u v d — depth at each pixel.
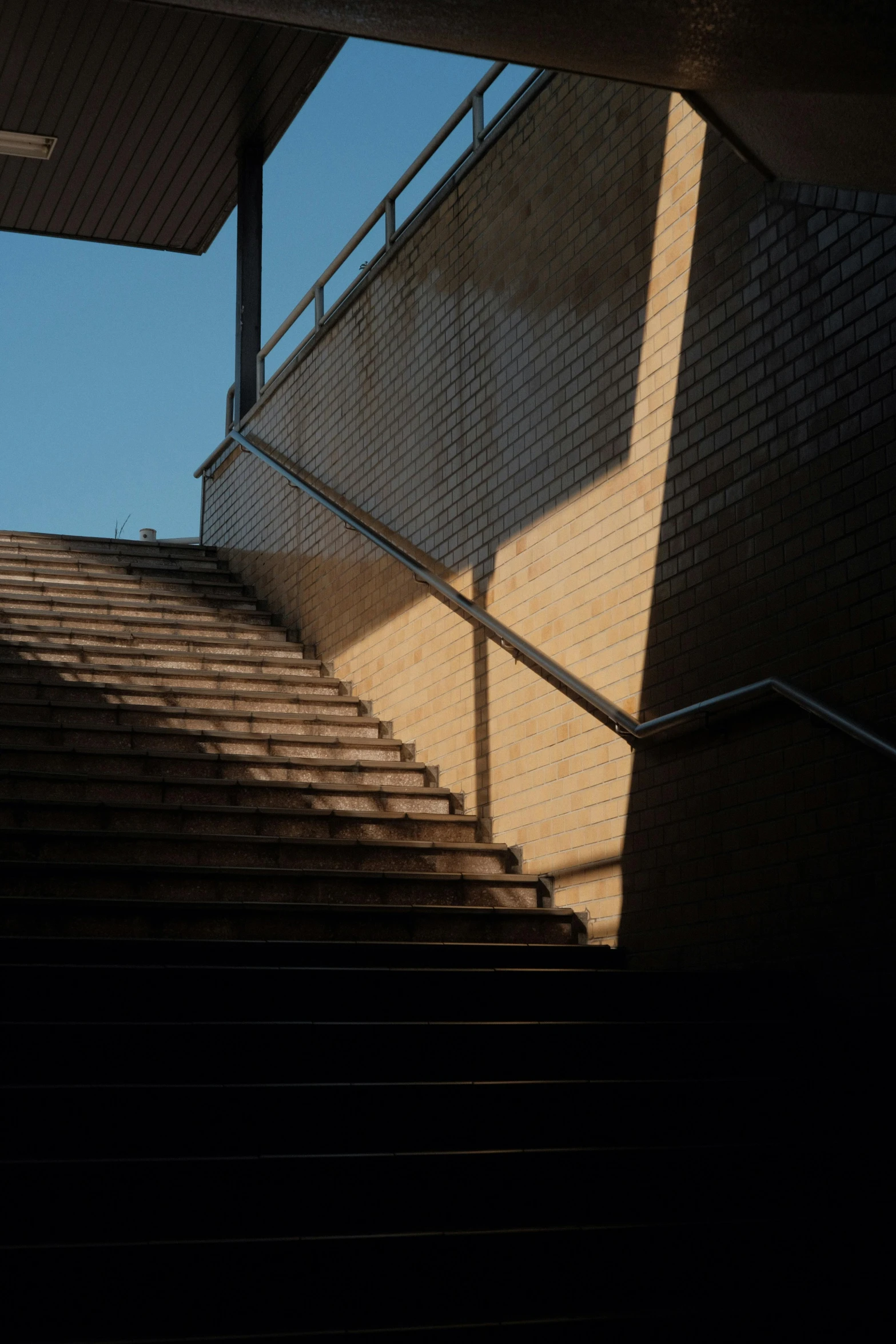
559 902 5.58
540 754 5.86
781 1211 3.47
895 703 3.96
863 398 4.18
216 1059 3.52
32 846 5.05
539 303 6.17
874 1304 3.21
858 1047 3.95
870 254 4.20
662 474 5.19
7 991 3.61
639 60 3.33
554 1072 3.82
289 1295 2.92
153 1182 3.06
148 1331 2.79
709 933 4.68
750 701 4.51
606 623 5.46
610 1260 3.15
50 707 6.52
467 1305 3.01
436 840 6.13
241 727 6.97
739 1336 3.04
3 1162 2.98
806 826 4.28
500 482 6.41
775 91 3.95
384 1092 3.46
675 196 5.23
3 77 8.78
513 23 3.14
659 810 5.02
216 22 8.31
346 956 4.27
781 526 4.51
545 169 6.22
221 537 10.39
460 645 6.64
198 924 4.66
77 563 9.25
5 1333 2.74
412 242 7.57
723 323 4.90
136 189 10.20
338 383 8.47
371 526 7.80
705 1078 3.88
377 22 3.17
